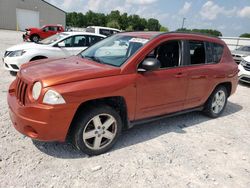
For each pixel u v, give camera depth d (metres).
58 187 2.76
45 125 2.93
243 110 6.33
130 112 3.67
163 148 3.84
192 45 4.53
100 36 9.04
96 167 3.17
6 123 4.09
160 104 4.05
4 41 19.20
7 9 36.84
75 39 8.51
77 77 3.12
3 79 7.07
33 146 3.50
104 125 3.44
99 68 3.45
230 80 5.39
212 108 5.29
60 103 2.93
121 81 3.41
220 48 5.24
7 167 2.99
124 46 3.98
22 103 3.16
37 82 3.04
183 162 3.51
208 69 4.75
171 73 4.05
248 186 3.14
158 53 3.94
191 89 4.50
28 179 2.82
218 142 4.26
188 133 4.50
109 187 2.84
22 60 7.41
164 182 3.03
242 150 4.06
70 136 3.41
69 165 3.17
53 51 7.90
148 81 3.72
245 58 9.65
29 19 39.53
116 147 3.73
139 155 3.57
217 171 3.38
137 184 2.94
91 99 3.16
